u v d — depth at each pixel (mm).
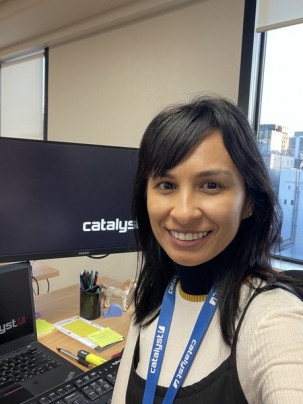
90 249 1215
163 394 559
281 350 436
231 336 515
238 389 487
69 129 2908
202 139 516
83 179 1174
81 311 1264
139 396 595
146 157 583
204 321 578
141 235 759
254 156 542
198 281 617
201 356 552
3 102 3795
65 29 2697
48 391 787
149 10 2166
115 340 1090
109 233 1244
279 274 587
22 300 1018
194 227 535
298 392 397
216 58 1955
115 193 1238
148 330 689
